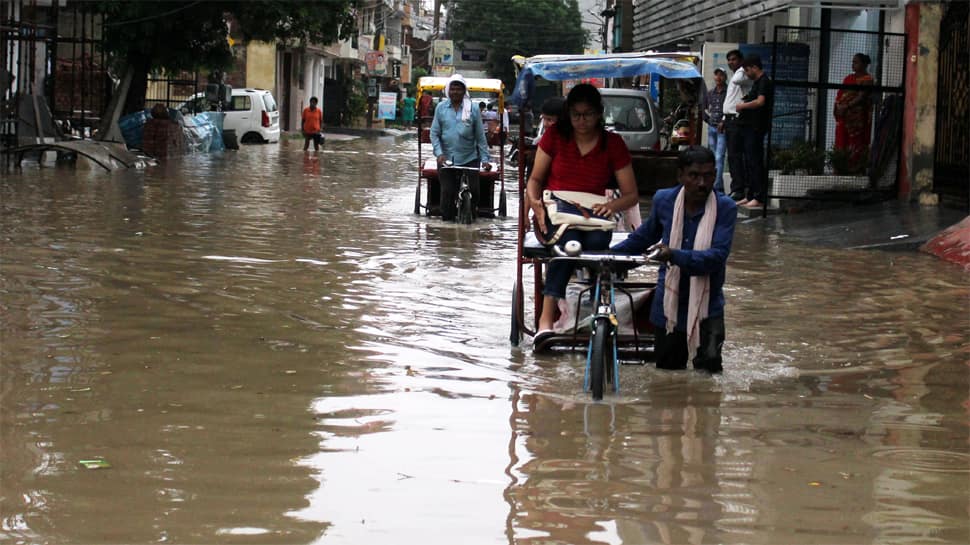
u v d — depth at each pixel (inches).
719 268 270.8
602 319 257.6
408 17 3934.5
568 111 280.2
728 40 1008.9
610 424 229.1
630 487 189.9
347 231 538.0
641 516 176.4
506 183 909.8
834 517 177.3
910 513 179.8
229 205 641.0
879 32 616.1
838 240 533.0
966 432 228.2
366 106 2635.3
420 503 180.2
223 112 1445.6
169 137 1082.1
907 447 217.0
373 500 181.2
